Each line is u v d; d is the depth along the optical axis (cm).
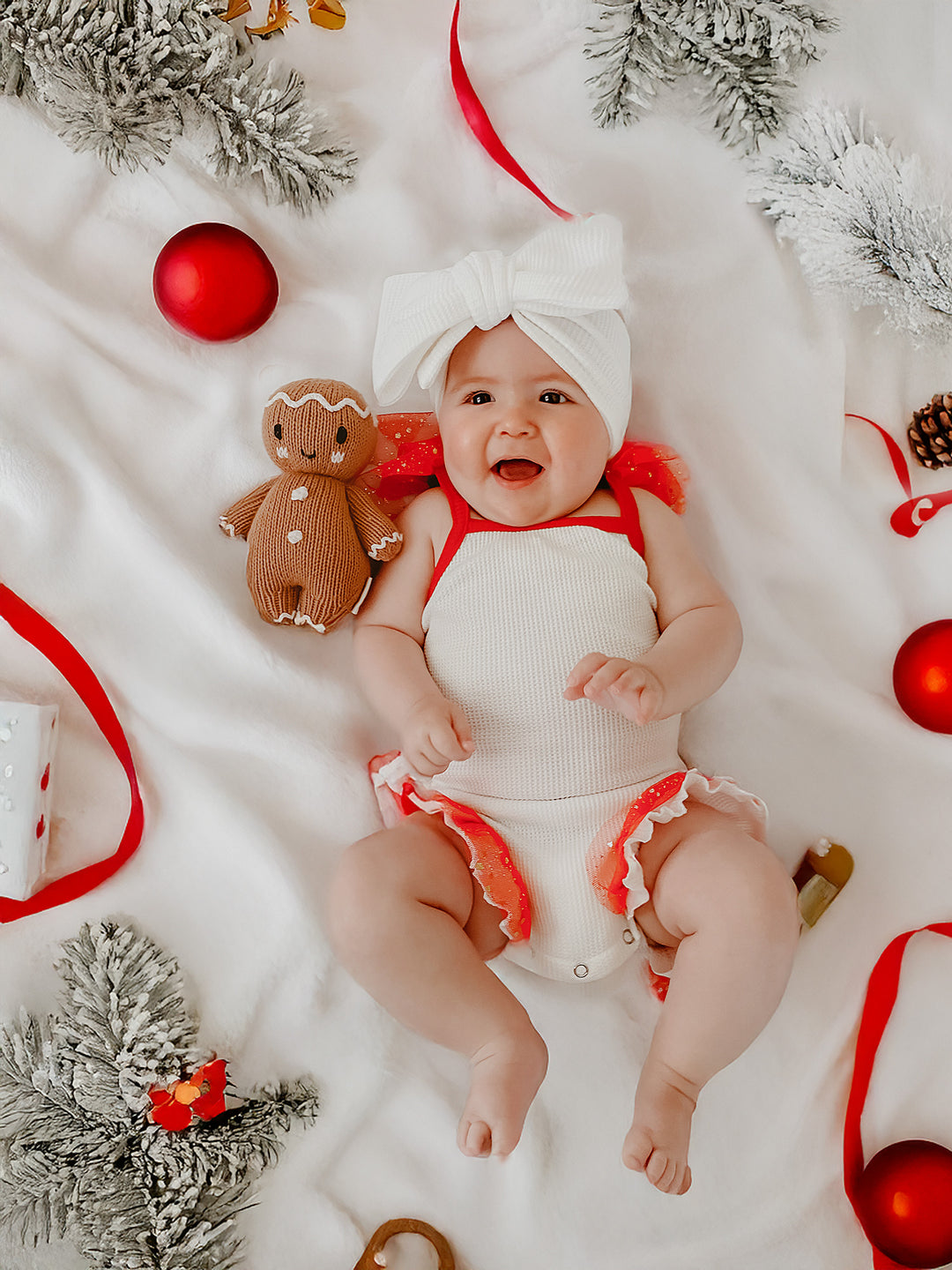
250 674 146
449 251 161
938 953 150
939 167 163
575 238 139
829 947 150
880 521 161
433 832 131
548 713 134
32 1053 130
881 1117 144
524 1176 137
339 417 139
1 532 145
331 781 145
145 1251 125
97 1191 126
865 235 155
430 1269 133
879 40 164
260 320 151
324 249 160
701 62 157
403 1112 139
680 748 155
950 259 152
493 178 163
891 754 156
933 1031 147
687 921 122
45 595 144
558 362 138
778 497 159
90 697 142
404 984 119
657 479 152
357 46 163
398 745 153
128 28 145
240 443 152
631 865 125
